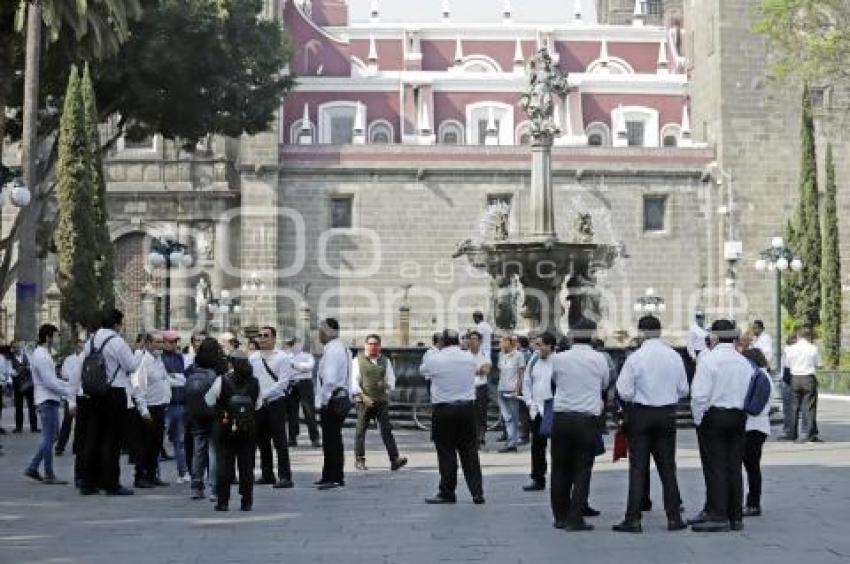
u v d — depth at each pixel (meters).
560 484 21.77
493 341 47.69
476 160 97.06
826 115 99.88
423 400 45.78
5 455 37.00
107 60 56.91
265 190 95.12
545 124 48.06
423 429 45.16
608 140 109.38
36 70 50.12
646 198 98.94
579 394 21.59
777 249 65.50
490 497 26.27
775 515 23.36
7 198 47.81
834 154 100.56
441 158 96.94
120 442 27.12
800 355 39.47
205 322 94.94
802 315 82.56
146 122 62.41
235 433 24.20
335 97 107.75
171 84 59.38
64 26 47.47
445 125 108.44
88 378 26.59
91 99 54.69
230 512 24.14
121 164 97.44
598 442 22.69
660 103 110.44
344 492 27.34
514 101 109.19
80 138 54.06
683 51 114.62
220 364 26.84
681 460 34.31
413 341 95.62
